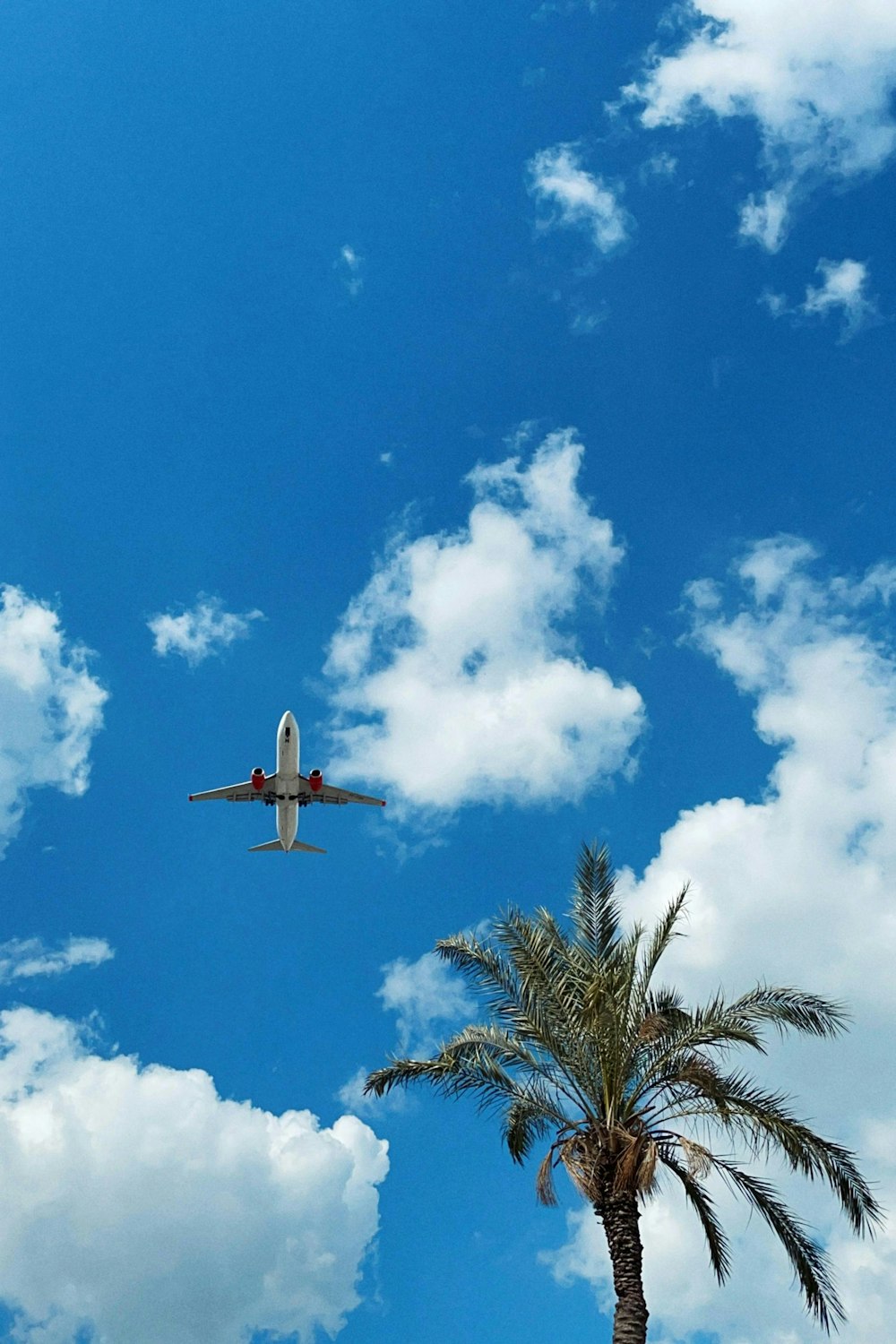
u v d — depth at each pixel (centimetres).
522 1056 2400
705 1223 2311
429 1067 2414
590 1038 2322
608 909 2458
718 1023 2253
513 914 2466
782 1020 2272
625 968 2378
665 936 2425
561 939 2494
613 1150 2252
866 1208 2109
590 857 2530
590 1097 2344
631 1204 2223
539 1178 2303
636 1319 2103
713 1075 2242
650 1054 2338
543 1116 2388
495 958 2523
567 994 2330
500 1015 2398
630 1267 2156
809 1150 2117
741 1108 2189
